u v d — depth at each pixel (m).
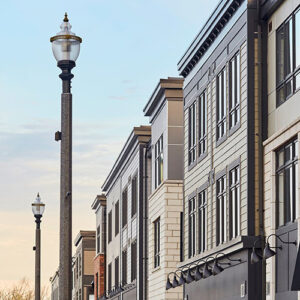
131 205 75.69
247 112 40.38
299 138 34.97
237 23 42.84
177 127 59.75
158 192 61.69
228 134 44.34
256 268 39.75
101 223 102.81
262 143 40.00
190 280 49.88
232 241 40.94
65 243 26.34
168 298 58.62
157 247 63.12
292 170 36.22
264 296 39.06
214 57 48.03
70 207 26.52
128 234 78.00
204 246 50.16
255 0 40.94
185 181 55.56
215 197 47.34
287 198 37.03
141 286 69.06
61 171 26.66
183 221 55.81
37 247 52.94
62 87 26.81
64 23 26.88
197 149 51.97
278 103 38.66
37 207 52.69
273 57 39.47
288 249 36.38
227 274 44.31
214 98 47.91
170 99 59.66
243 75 41.47
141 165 70.62
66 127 26.67
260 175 39.81
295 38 36.69
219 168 46.44
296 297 35.09
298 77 36.16
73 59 26.64
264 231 39.47
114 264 89.44
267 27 40.47
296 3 36.44
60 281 26.27
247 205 40.06
